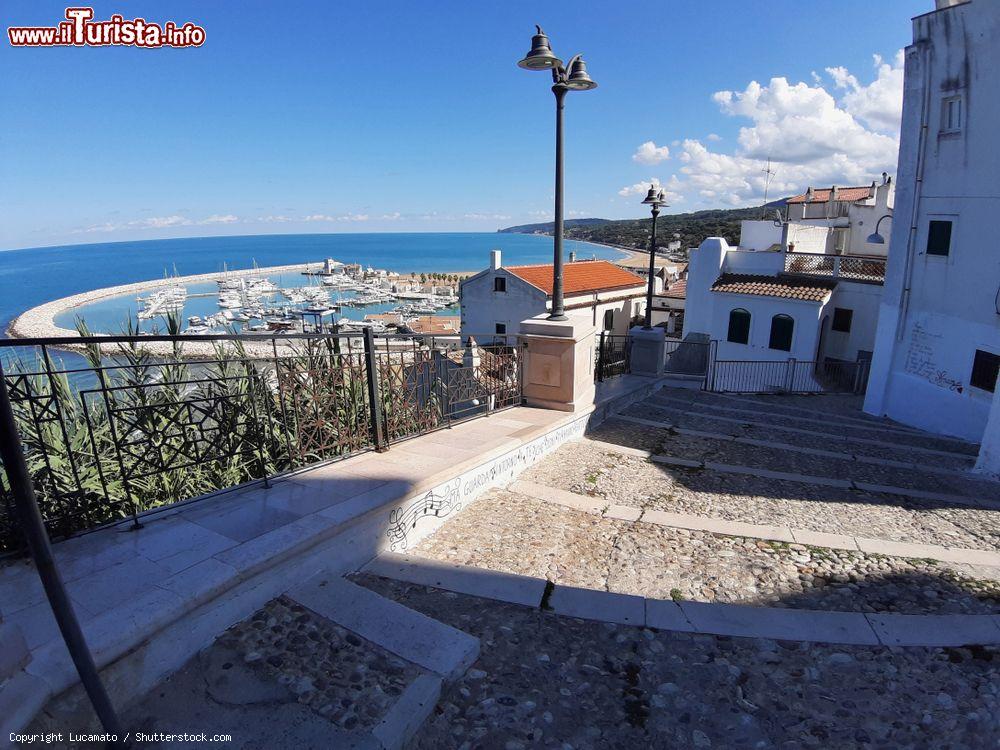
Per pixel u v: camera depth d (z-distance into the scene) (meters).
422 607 3.29
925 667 2.95
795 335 19.44
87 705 2.18
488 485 5.13
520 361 7.30
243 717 2.32
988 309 10.40
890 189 25.48
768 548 4.30
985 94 10.36
